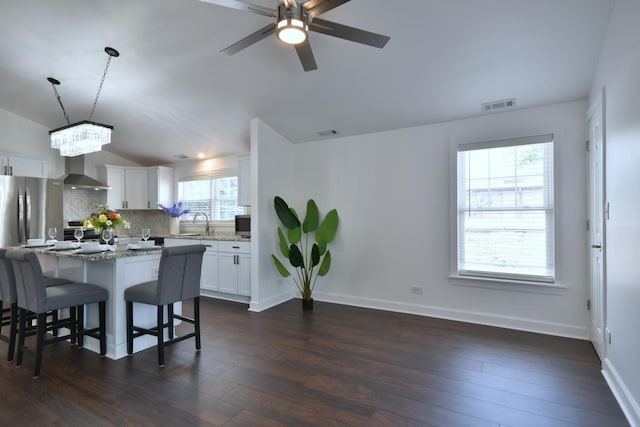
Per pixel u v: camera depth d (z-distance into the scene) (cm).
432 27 259
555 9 231
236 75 352
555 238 325
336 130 435
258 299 424
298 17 195
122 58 350
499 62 284
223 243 475
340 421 193
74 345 311
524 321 340
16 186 463
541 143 334
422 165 395
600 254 271
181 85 386
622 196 207
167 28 299
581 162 315
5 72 397
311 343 311
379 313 403
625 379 203
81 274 316
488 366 262
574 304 320
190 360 275
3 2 285
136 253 293
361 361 272
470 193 368
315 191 470
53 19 302
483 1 233
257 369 259
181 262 279
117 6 280
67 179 543
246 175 504
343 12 256
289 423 191
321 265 425
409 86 331
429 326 354
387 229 416
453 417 197
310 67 246
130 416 198
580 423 191
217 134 499
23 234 465
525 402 212
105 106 461
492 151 357
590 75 284
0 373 252
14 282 276
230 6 195
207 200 610
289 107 399
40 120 533
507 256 350
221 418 196
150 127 508
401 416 198
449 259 378
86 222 323
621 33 209
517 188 345
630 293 195
